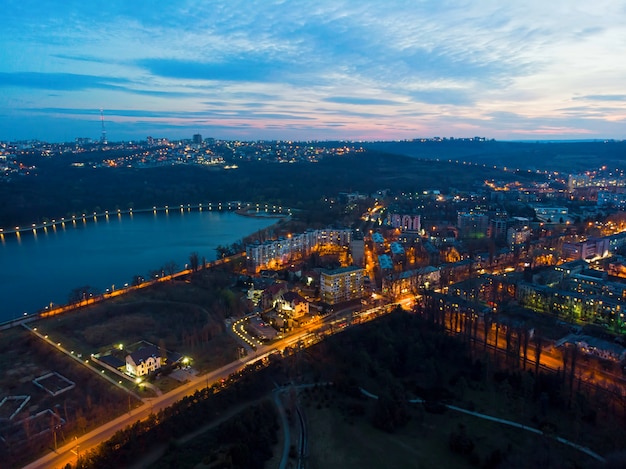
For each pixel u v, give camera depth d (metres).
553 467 199.38
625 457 195.25
